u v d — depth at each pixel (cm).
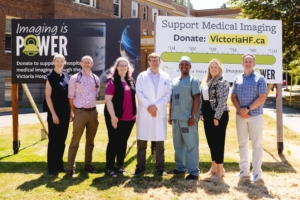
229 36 738
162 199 469
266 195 489
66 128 584
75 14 2191
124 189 507
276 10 2153
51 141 579
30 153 745
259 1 2242
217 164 566
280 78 742
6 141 880
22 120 1277
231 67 738
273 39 742
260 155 554
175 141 582
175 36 734
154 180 548
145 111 565
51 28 732
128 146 827
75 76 561
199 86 554
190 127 555
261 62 741
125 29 727
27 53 737
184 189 508
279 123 752
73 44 731
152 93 557
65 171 600
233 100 559
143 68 2580
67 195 482
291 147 823
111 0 2542
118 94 559
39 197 475
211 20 737
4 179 555
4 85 1894
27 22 734
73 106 569
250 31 740
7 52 1906
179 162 587
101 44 731
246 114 535
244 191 504
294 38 2236
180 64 561
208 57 735
